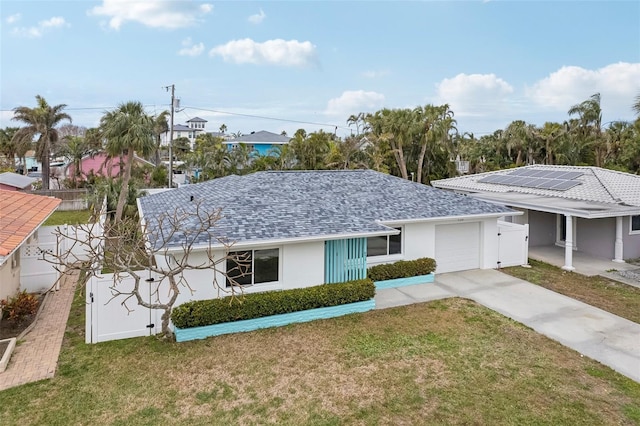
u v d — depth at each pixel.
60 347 10.34
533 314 12.48
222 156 40.91
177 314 10.62
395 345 10.47
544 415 7.59
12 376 8.92
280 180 17.20
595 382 8.73
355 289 12.57
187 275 11.34
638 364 9.49
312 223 13.23
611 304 13.37
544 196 21.70
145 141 25.27
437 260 16.78
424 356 9.88
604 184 21.12
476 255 17.47
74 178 43.44
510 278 16.11
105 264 10.29
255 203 14.30
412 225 15.80
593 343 10.56
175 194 19.39
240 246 11.54
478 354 9.97
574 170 24.89
